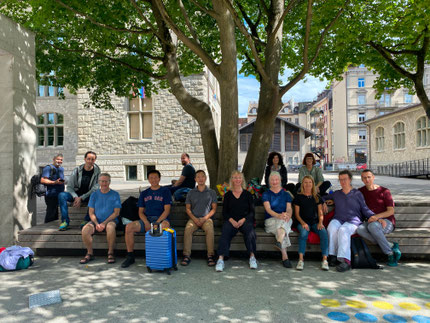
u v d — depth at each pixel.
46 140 21.09
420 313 3.15
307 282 4.09
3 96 5.78
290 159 41.41
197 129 16.92
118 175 17.27
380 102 48.28
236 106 6.31
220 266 4.59
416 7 7.06
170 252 4.50
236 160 6.55
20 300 3.51
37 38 8.70
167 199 5.31
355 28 8.43
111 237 5.05
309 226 5.02
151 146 17.17
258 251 5.45
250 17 9.73
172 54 7.56
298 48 10.71
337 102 52.66
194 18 9.34
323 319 3.03
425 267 4.75
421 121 26.73
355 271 4.57
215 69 6.00
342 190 5.20
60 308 3.30
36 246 5.31
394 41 9.67
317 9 8.08
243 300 3.50
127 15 8.49
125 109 17.27
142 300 3.50
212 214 5.25
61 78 9.67
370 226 4.84
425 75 41.78
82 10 7.29
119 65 9.41
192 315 3.13
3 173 5.73
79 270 4.62
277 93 5.85
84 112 17.42
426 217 5.58
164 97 17.09
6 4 8.01
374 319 3.03
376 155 34.94
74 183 5.87
